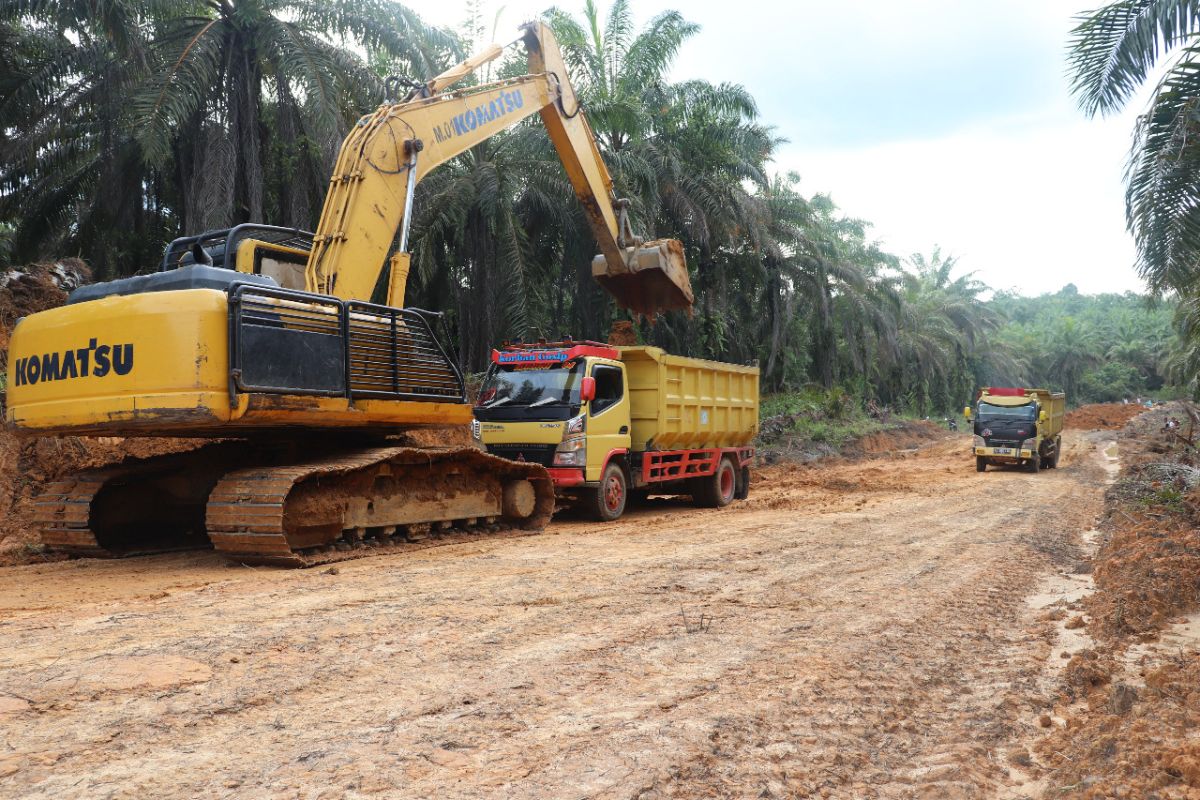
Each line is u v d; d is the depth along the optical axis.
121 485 9.66
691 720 4.26
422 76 19.73
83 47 18.91
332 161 19.00
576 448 12.45
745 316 33.66
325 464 8.76
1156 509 12.67
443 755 3.77
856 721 4.39
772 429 29.92
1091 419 55.69
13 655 5.09
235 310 7.82
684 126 27.70
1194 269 8.59
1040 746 4.22
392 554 9.23
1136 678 5.18
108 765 3.59
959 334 62.00
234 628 5.81
